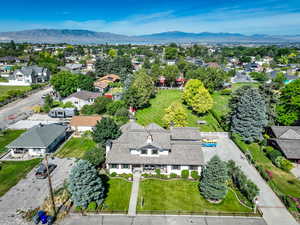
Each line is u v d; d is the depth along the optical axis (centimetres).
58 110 6981
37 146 4712
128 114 6938
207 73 10344
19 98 8912
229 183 3903
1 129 6000
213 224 3091
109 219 3139
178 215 3238
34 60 17088
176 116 5950
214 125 6669
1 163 4494
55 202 3394
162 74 11356
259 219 3191
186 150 4209
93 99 8106
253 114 5359
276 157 4650
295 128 5381
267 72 14788
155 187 3809
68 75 9025
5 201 3438
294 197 3628
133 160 4034
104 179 3988
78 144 5300
